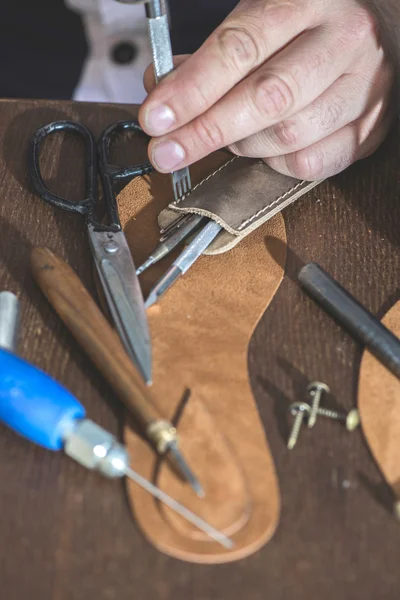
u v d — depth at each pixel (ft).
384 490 1.63
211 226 2.12
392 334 1.87
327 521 1.58
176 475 1.63
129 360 1.80
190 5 4.09
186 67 2.01
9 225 2.22
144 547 1.54
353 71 2.26
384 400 1.78
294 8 2.16
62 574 1.49
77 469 1.66
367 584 1.49
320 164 2.25
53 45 4.28
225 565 1.51
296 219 2.27
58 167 2.44
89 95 4.25
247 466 1.65
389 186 2.39
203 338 1.92
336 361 1.89
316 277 1.99
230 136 2.06
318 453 1.70
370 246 2.20
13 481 1.65
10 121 2.60
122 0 1.87
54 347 1.90
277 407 1.79
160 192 2.32
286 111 2.07
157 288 1.97
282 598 1.47
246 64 2.03
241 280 2.07
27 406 1.60
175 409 1.76
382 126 2.40
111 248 2.06
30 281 2.06
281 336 1.94
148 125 2.00
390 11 2.36
